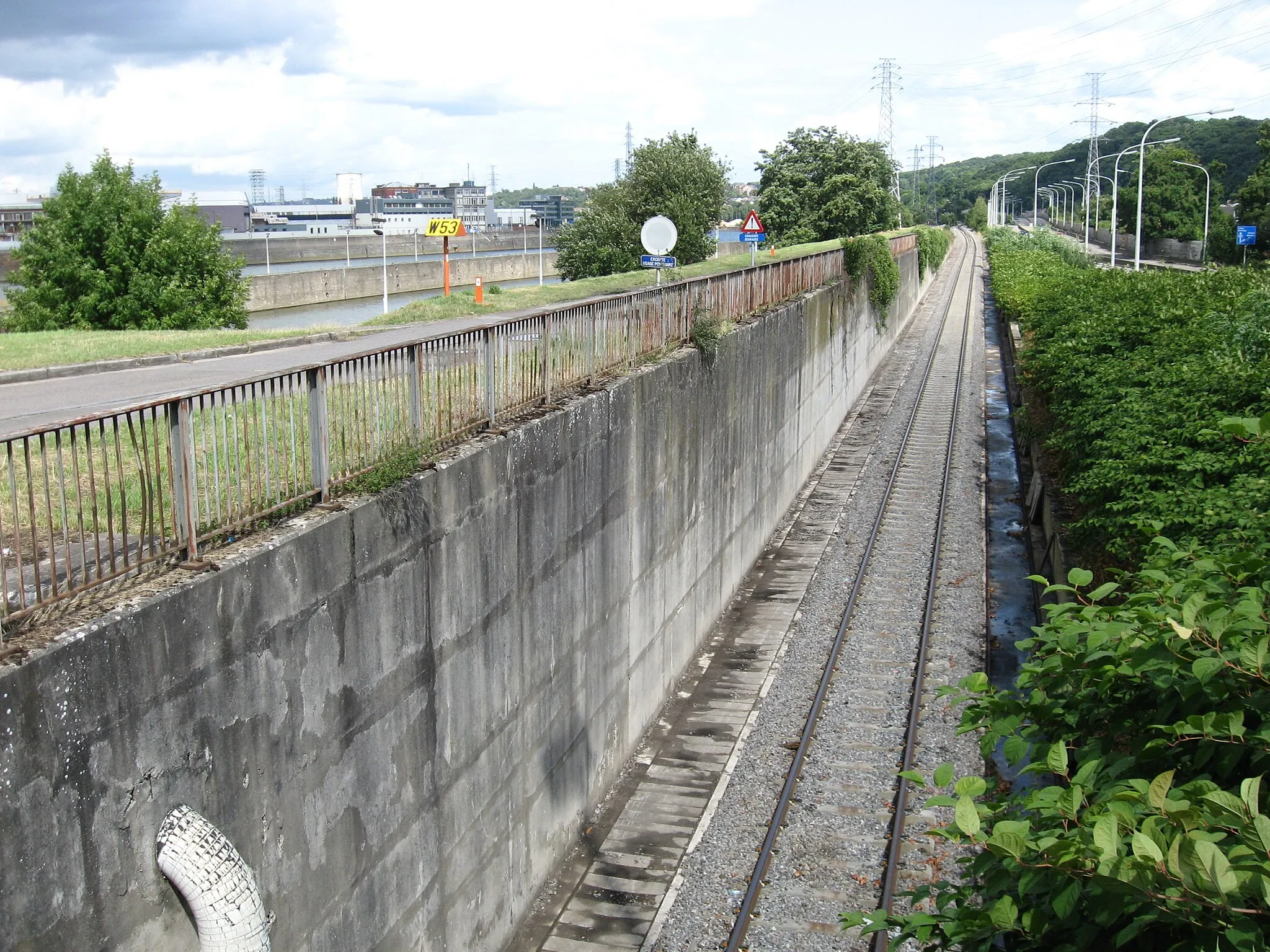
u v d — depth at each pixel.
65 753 4.80
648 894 10.30
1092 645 5.36
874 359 39.81
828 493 24.34
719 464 16.75
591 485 11.29
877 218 62.84
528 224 157.62
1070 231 115.69
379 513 7.30
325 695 6.77
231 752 5.91
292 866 6.51
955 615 16.38
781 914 9.52
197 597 5.60
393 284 73.44
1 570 4.89
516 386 10.19
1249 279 22.83
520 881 9.92
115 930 5.13
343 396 7.40
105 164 31.95
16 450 9.05
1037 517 20.61
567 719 10.94
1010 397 34.59
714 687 14.80
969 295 65.88
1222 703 4.94
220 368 16.88
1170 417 13.65
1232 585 6.11
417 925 8.09
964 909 4.62
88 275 31.33
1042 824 5.00
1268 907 3.57
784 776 11.96
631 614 12.78
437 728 8.26
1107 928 4.55
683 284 15.44
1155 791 4.12
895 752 12.30
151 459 8.08
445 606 8.29
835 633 15.98
